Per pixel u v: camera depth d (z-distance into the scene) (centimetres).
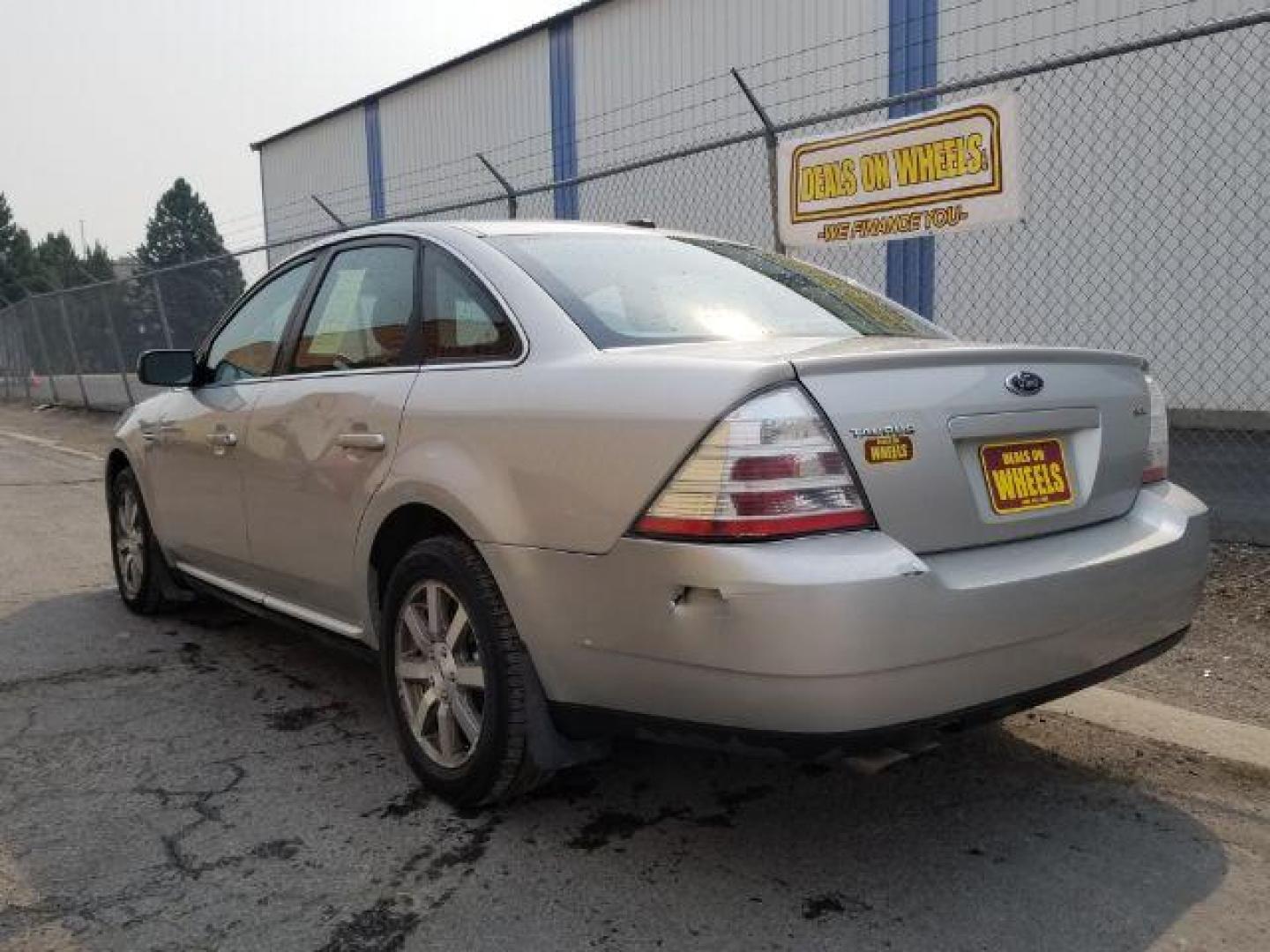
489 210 1812
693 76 1402
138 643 482
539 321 299
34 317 2111
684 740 257
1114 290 1013
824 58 1239
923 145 628
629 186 1490
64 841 296
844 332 328
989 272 1083
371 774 339
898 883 272
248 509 400
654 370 260
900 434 250
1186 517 305
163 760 351
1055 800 317
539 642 276
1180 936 248
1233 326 945
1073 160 1030
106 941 247
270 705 402
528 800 319
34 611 539
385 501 321
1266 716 372
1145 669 417
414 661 326
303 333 396
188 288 1528
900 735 242
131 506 521
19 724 383
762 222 1278
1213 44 931
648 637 249
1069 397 287
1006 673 254
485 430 291
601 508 257
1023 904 262
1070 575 263
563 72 1616
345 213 2219
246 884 272
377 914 259
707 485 239
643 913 259
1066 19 1024
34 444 1397
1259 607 471
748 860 284
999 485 268
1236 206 933
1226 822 304
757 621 231
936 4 1124
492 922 255
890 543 243
